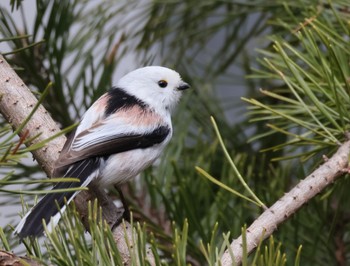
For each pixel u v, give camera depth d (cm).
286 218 650
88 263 546
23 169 884
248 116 1127
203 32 1142
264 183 962
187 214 820
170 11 1118
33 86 948
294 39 986
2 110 759
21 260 546
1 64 773
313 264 891
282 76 741
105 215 763
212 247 554
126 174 862
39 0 927
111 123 860
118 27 1065
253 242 622
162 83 983
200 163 939
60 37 945
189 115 1062
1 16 909
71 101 935
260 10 1085
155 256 538
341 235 897
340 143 726
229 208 856
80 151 795
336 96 728
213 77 1171
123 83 967
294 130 1118
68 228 571
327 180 680
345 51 791
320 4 901
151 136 892
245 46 1198
